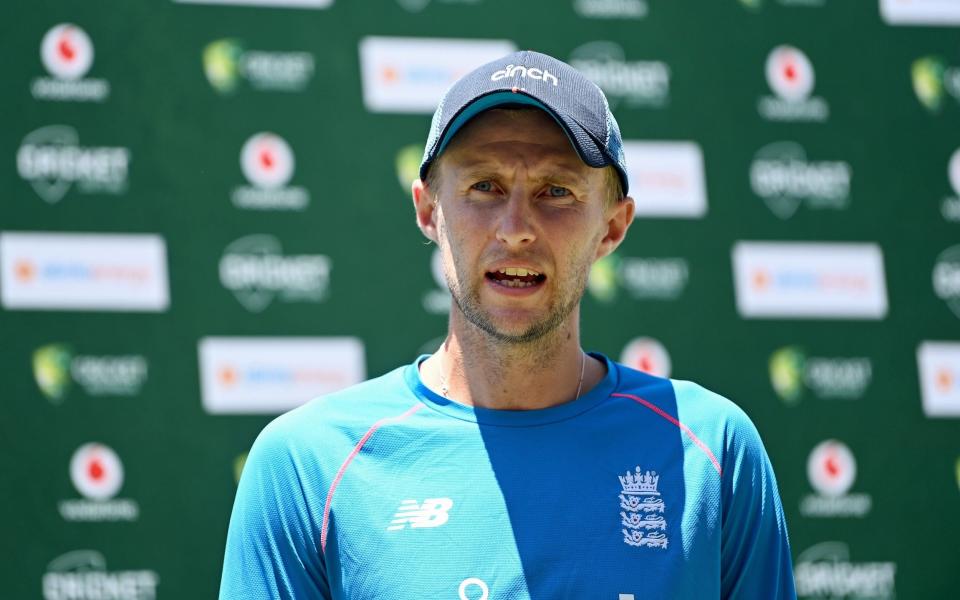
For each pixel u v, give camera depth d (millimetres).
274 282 14883
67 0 14859
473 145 6719
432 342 15141
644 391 7070
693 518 6590
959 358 15891
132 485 14305
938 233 16094
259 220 14945
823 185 15969
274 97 15164
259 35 15219
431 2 15570
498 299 6660
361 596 6410
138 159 14766
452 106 6848
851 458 15547
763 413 15508
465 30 15602
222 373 14641
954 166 16250
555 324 6766
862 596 15336
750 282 15688
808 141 16031
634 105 15789
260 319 14797
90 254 14516
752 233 15773
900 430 15672
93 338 14422
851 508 15453
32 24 14734
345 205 15141
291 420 6910
